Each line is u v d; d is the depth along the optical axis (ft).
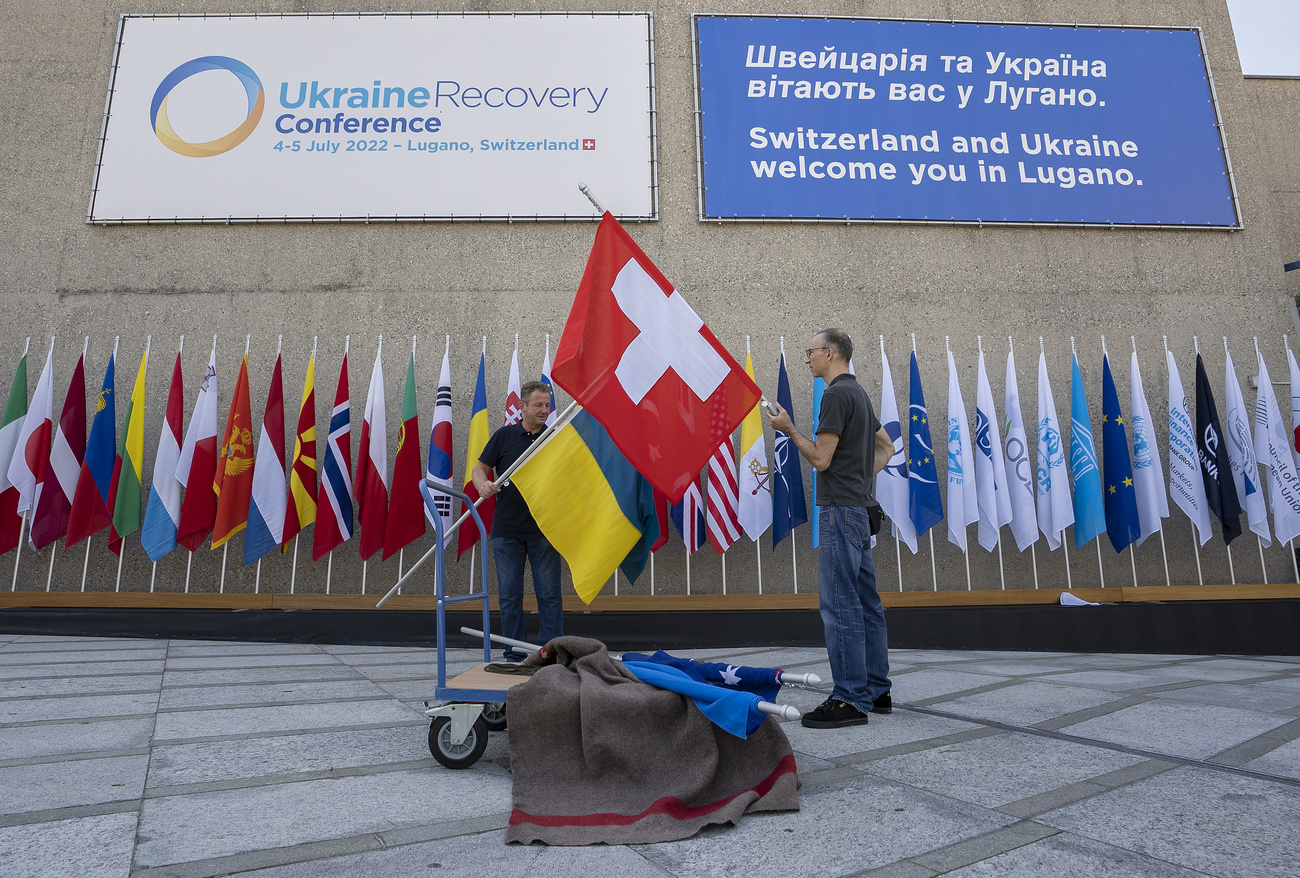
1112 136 22.17
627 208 20.84
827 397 9.21
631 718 6.15
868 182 21.40
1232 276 21.63
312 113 20.83
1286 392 20.97
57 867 4.60
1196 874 4.44
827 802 5.83
